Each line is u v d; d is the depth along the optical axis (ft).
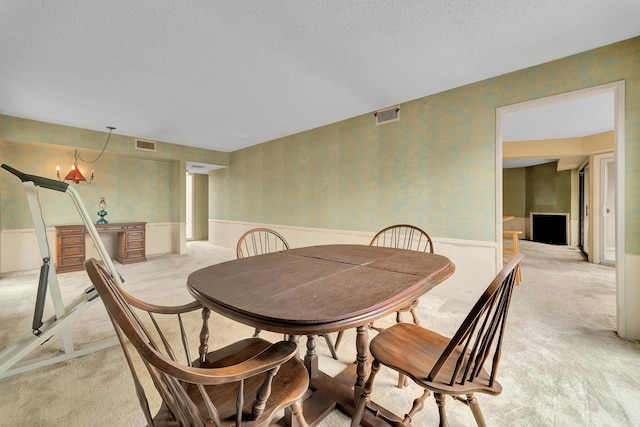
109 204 16.62
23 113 11.96
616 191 6.97
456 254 9.64
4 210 13.29
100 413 4.43
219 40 6.93
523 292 10.56
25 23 6.20
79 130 14.21
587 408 4.53
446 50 7.37
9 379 5.26
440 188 10.00
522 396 4.82
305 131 14.85
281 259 5.70
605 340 6.73
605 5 5.68
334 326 2.79
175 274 13.21
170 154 17.67
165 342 3.50
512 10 5.87
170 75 8.70
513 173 29.43
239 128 14.49
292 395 3.02
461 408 4.58
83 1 5.57
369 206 12.14
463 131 9.46
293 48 7.29
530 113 12.42
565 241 24.56
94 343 6.52
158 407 4.56
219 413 2.79
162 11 5.89
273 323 2.85
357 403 4.07
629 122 6.81
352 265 5.13
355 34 6.71
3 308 8.83
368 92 10.00
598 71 7.21
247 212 18.99
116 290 2.94
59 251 13.55
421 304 9.25
